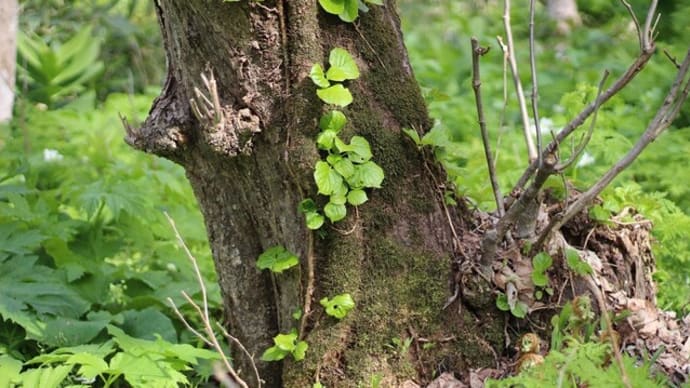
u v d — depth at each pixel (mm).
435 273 2834
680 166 5129
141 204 4191
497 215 3086
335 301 2729
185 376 3105
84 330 3373
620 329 2930
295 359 2803
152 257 4398
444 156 2898
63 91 7887
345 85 2734
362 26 2764
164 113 2885
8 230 3672
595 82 7648
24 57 7652
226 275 3037
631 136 5637
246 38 2668
